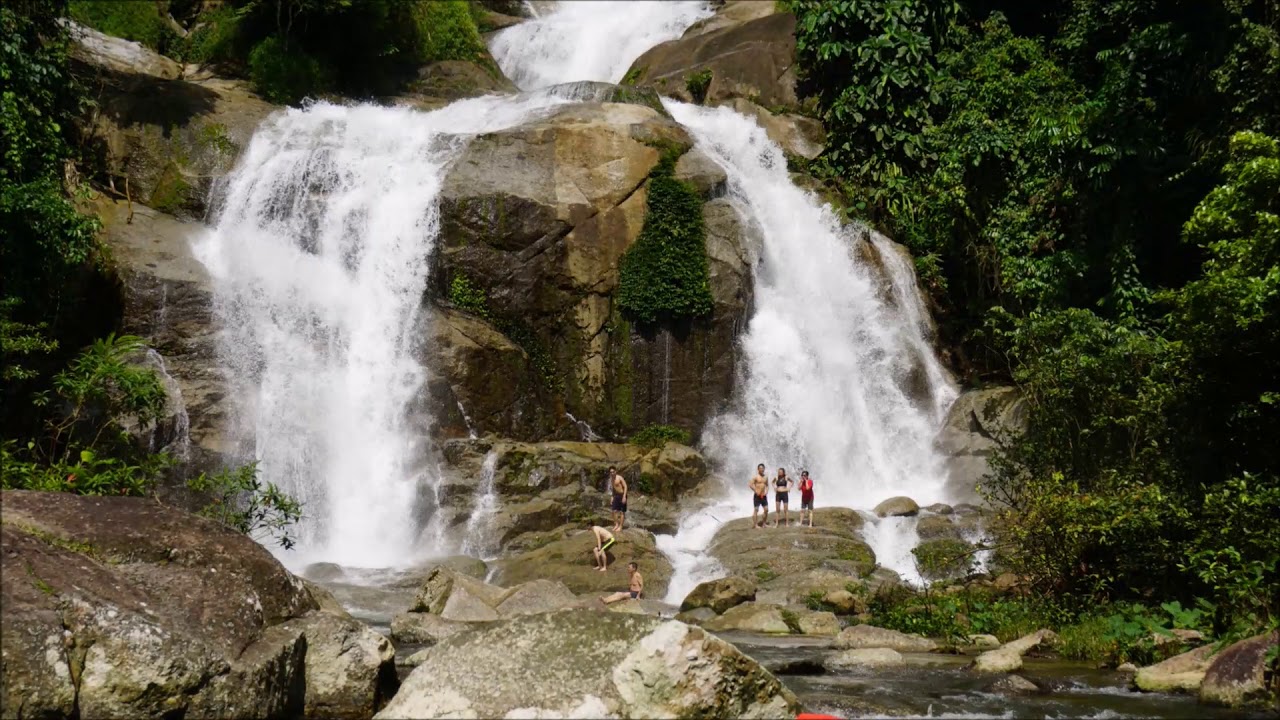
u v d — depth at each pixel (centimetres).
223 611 779
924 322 2786
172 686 709
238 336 2161
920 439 2545
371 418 2214
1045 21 3183
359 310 2344
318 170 2491
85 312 2089
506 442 2231
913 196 2928
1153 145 2358
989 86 2875
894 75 2973
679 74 3425
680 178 2534
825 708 960
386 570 1838
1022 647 1302
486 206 2409
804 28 3125
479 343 2316
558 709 692
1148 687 1062
